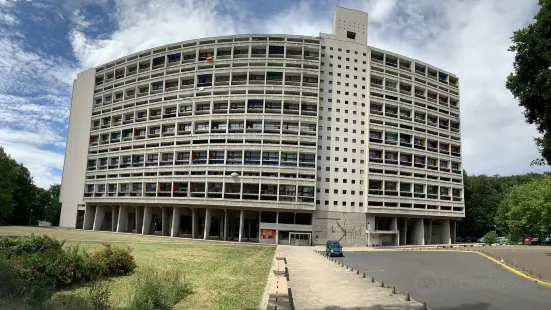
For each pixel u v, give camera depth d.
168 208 69.25
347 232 63.53
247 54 66.75
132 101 73.00
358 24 71.19
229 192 61.75
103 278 16.83
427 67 76.06
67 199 79.44
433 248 56.94
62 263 14.84
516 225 63.59
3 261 12.52
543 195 58.84
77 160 79.44
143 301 11.56
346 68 68.81
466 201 91.69
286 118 62.88
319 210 63.28
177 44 70.31
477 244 70.75
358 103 68.12
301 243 60.88
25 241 16.86
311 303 15.29
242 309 12.63
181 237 64.69
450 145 75.94
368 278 23.39
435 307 15.47
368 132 66.94
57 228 73.88
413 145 70.31
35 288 11.56
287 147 61.69
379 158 67.31
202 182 62.66
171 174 65.31
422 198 69.94
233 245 49.78
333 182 64.56
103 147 76.06
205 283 17.64
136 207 71.62
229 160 62.62
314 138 62.50
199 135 64.50
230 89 65.25
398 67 72.31
